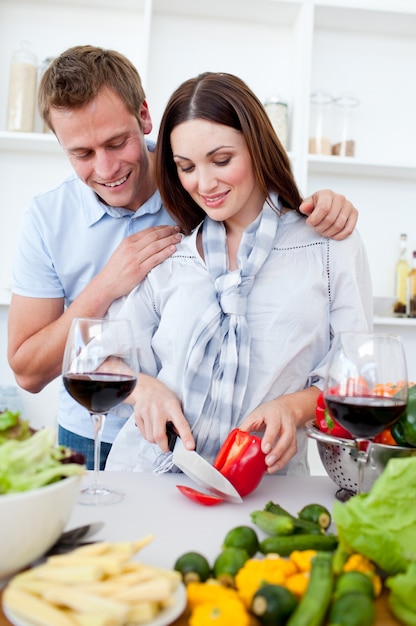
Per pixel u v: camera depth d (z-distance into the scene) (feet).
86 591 1.81
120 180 4.83
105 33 8.50
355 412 2.60
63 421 5.64
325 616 1.94
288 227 4.46
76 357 3.04
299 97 8.14
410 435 2.92
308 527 2.53
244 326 4.06
